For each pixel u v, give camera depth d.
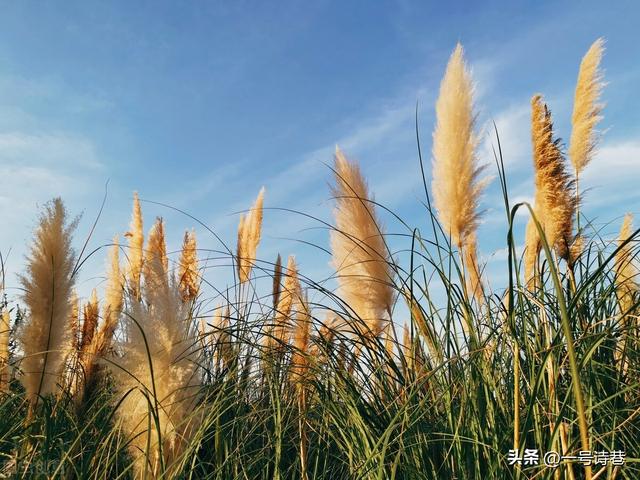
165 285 1.21
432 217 1.52
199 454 1.49
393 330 1.60
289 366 1.58
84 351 1.60
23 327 1.46
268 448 1.47
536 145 1.38
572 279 1.36
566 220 1.35
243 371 1.60
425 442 1.23
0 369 1.70
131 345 1.15
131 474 1.33
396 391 1.49
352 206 1.64
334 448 1.56
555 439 1.04
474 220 1.51
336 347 1.56
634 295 1.56
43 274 1.46
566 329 0.81
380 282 1.61
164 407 1.13
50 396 1.61
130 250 2.50
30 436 1.38
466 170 1.50
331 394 1.49
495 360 1.36
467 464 1.17
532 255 1.67
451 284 1.39
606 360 1.40
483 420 1.19
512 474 1.10
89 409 1.51
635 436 1.28
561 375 1.34
